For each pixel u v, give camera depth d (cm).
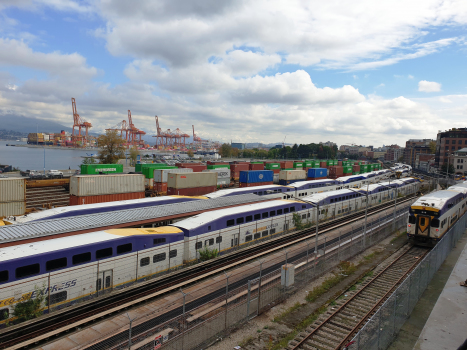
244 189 4919
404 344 1521
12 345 1438
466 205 4500
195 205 3534
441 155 14800
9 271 1622
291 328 1672
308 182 6109
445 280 2278
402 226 4325
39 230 2269
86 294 1912
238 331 1623
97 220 2655
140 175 4734
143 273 2239
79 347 1396
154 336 1429
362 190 5691
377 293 2162
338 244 2881
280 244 3253
